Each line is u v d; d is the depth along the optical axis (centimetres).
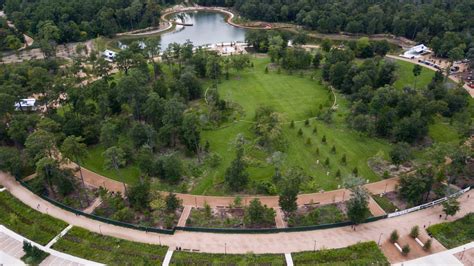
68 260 12544
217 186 15738
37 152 14925
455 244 13062
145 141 17350
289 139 18600
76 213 14388
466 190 15400
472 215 14150
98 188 15725
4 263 12531
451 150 15138
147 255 12612
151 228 13562
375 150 17900
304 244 13075
